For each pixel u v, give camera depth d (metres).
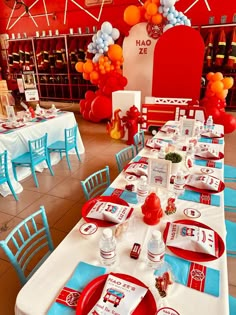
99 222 1.23
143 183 1.44
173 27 4.31
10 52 8.33
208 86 4.51
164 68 4.60
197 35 4.23
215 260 0.99
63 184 3.06
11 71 8.58
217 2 5.71
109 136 4.95
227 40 5.81
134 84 5.34
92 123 6.01
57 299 0.84
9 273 1.78
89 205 1.38
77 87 7.95
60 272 0.96
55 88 8.23
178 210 1.33
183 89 4.61
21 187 2.92
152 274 0.94
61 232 2.18
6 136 2.79
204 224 1.20
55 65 7.72
